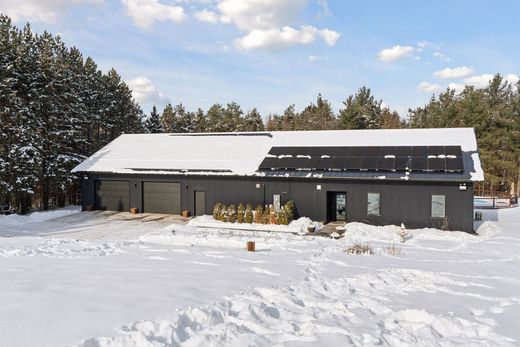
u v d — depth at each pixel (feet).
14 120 83.20
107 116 123.95
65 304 18.17
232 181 69.56
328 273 28.96
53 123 92.12
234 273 27.25
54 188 94.79
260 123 200.95
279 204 66.64
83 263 30.73
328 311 19.81
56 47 102.53
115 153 84.64
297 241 46.52
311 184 64.85
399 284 26.37
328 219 65.41
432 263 34.35
